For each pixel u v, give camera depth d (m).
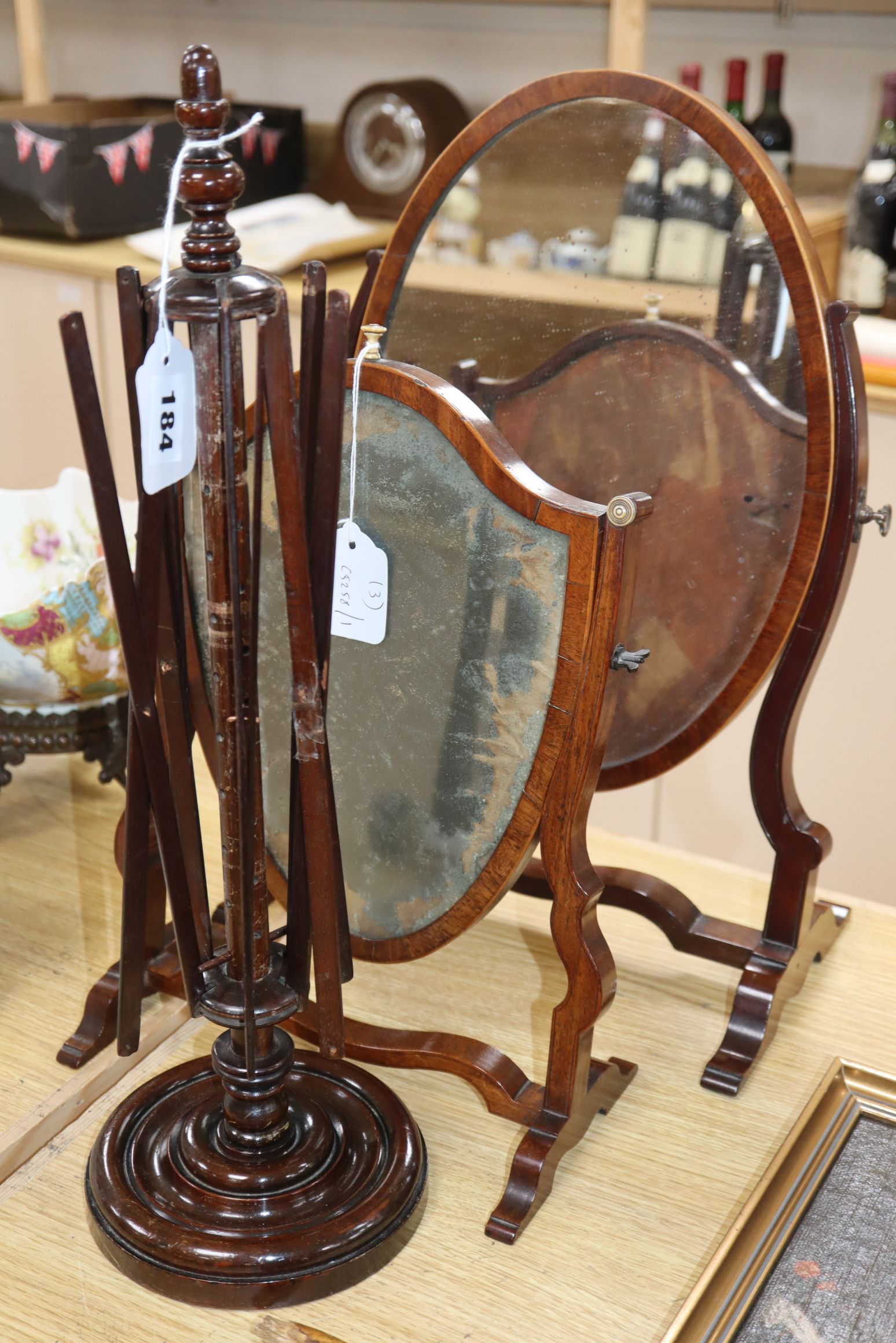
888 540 1.58
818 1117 0.91
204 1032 1.01
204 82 0.64
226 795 0.75
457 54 2.25
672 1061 1.00
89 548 1.33
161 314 0.64
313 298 0.68
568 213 1.05
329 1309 0.77
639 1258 0.81
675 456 1.04
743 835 1.80
